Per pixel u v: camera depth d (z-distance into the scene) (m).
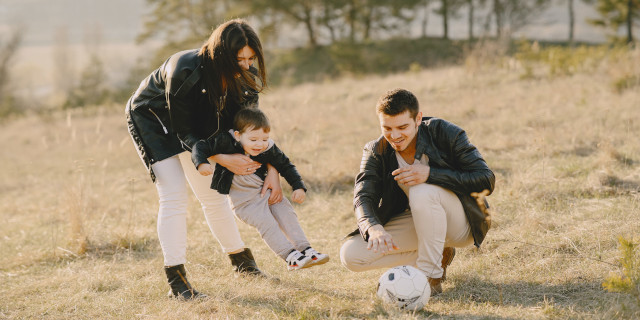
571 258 3.61
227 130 3.53
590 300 3.04
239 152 3.46
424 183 3.12
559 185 5.16
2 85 37.62
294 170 3.63
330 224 5.16
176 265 3.46
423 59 35.41
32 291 3.98
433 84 14.07
